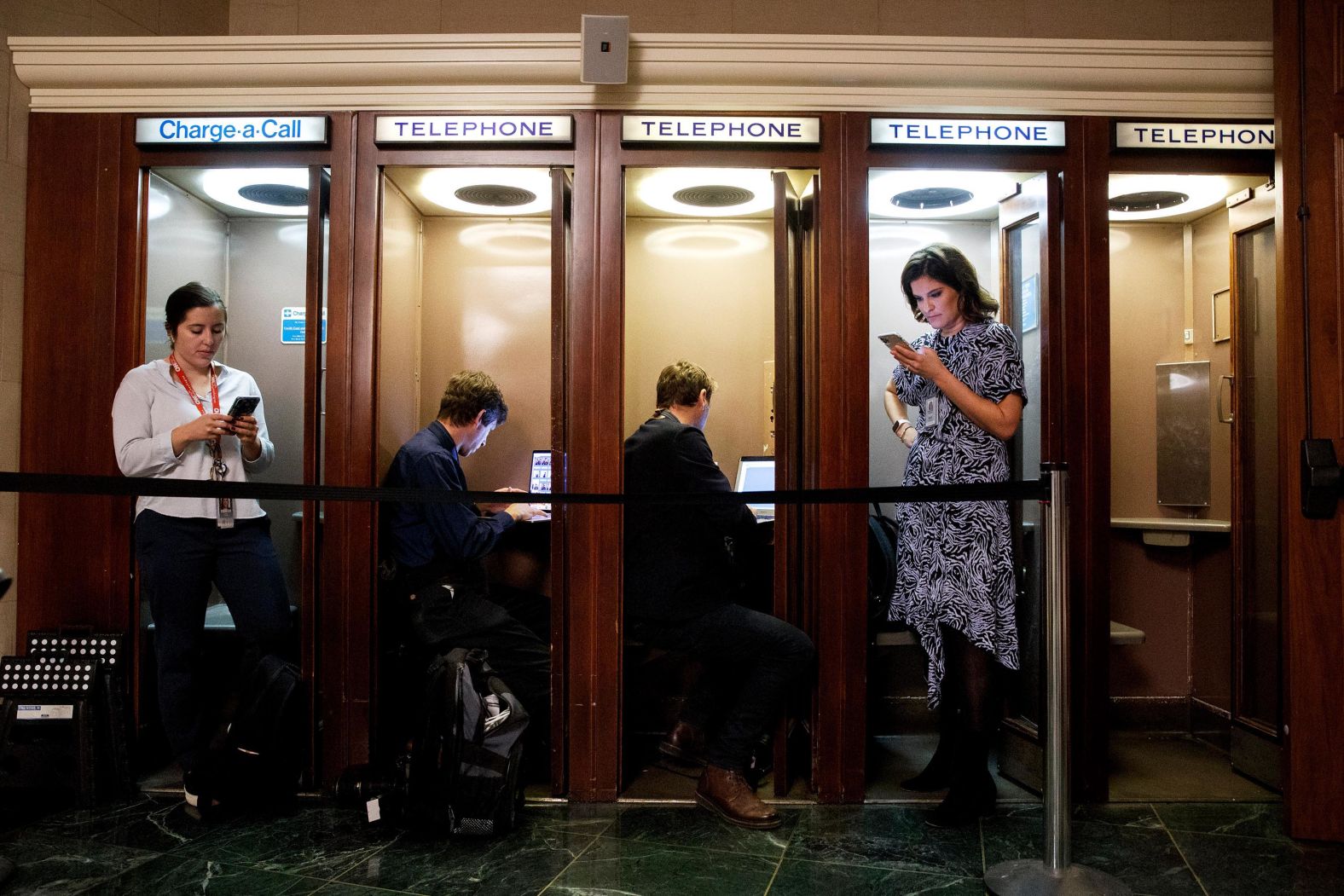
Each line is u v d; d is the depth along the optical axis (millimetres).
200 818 2539
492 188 3330
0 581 1980
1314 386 2404
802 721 2994
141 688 2855
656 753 3252
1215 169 2732
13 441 2766
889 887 2119
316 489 1982
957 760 2543
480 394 3025
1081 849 2336
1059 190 2738
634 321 3803
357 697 2713
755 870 2217
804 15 3609
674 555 2607
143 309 2811
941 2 3635
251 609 2682
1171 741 3420
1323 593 2393
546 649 2816
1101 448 2711
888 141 2693
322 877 2166
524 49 2684
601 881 2152
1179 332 3691
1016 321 3064
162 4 3348
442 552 2846
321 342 2781
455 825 2359
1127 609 3635
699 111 2734
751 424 3793
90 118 2779
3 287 2734
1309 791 2395
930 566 2479
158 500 2611
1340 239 2406
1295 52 2432
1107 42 2682
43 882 2133
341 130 2768
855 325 2711
